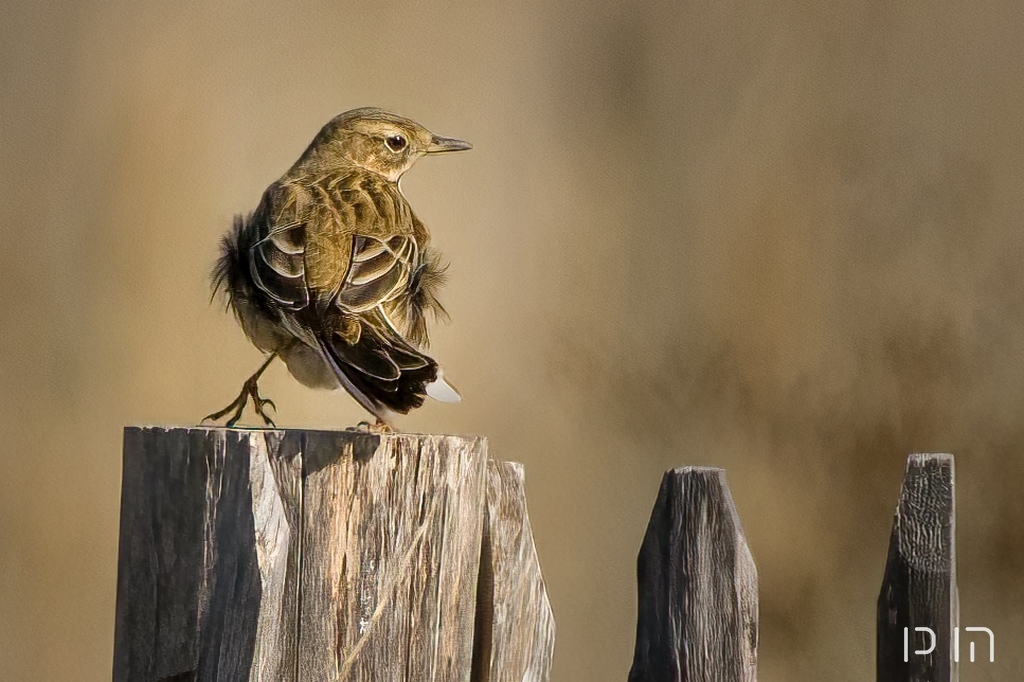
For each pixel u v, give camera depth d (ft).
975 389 34.42
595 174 37.40
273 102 37.68
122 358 36.50
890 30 36.09
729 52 37.04
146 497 13.92
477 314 36.88
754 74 36.83
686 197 36.83
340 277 17.62
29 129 37.06
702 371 36.14
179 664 13.60
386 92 37.88
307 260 17.65
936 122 35.60
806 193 36.14
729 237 36.47
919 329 34.99
